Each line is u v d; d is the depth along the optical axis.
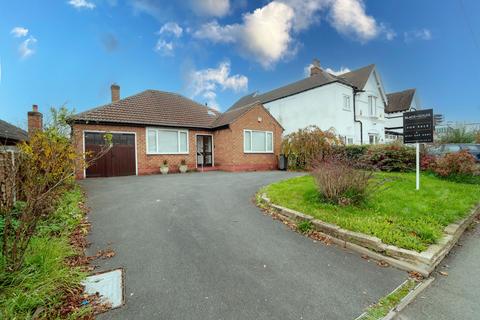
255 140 17.23
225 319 2.45
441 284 3.19
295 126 22.20
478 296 2.92
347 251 4.11
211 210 6.26
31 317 2.34
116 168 13.32
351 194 5.79
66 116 6.70
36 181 3.61
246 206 6.68
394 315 2.57
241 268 3.46
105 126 13.11
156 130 14.84
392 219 4.94
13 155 4.10
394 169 10.88
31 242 3.37
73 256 3.64
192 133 16.33
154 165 14.59
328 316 2.53
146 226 5.03
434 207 5.69
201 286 3.01
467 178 8.68
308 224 4.98
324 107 19.95
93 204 6.63
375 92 23.53
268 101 24.86
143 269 3.39
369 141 22.59
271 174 13.74
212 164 17.59
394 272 3.46
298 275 3.31
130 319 2.43
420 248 3.83
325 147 15.05
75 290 2.82
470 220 5.62
